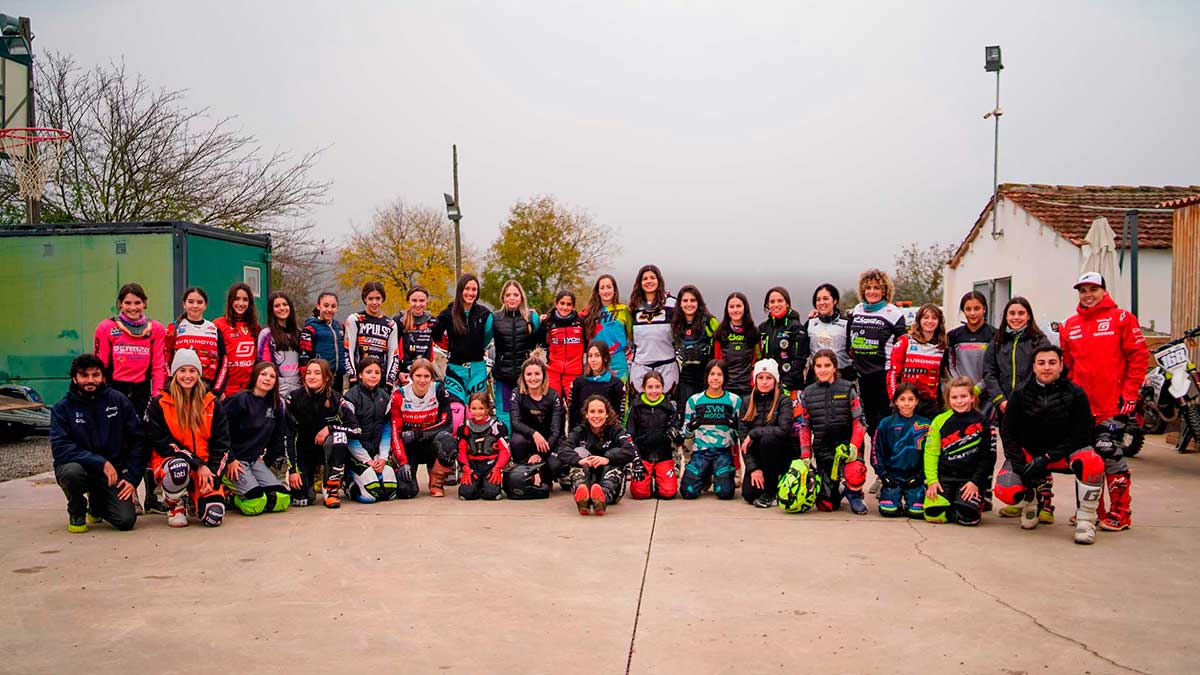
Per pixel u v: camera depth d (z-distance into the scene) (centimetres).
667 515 652
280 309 755
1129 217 1309
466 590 455
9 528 609
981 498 621
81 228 1123
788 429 672
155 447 615
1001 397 652
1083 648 368
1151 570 487
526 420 745
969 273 2044
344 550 543
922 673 342
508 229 4156
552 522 626
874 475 832
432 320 860
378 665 353
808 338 779
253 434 664
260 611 422
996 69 1836
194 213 2050
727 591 451
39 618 412
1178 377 869
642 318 833
